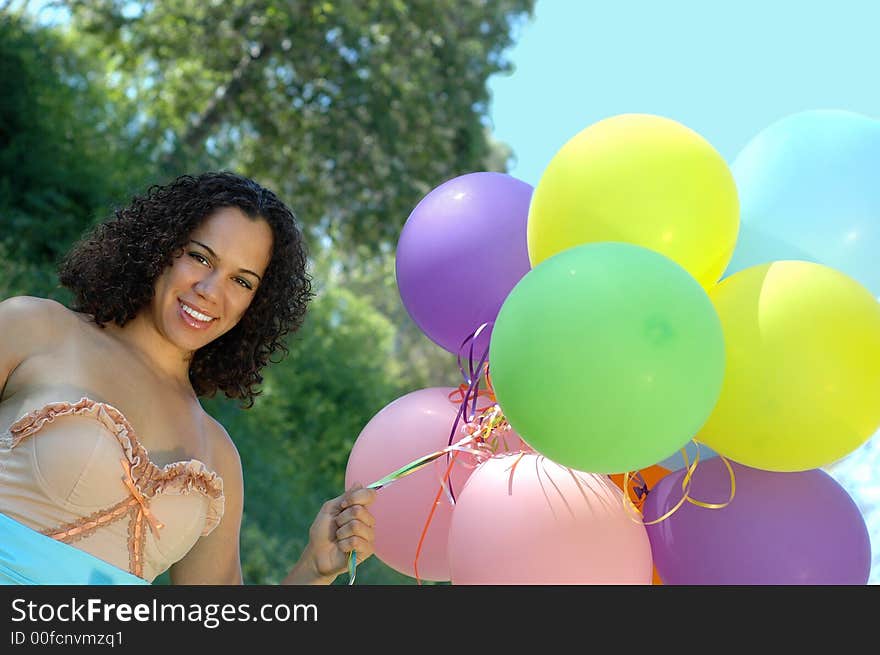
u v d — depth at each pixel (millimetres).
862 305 2109
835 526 2209
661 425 1922
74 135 9367
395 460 2549
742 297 2121
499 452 2449
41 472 2166
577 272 1958
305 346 11930
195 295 2387
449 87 13391
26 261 8555
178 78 12758
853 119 2418
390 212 13328
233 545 2539
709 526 2215
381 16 12906
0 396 2260
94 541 2205
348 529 2439
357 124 12938
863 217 2299
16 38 9250
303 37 12594
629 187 2113
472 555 2152
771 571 2174
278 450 10406
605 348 1886
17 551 2143
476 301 2479
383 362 14680
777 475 2246
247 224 2447
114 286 2389
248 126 13211
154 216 2426
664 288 1942
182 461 2342
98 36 12039
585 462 1973
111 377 2322
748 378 2059
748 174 2410
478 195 2543
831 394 2039
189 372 2617
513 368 1948
